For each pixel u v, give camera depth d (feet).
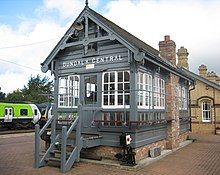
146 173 28.63
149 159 34.68
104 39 34.50
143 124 34.24
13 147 46.39
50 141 35.83
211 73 102.99
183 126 56.08
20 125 98.07
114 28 35.12
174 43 54.54
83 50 37.93
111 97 34.96
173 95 45.70
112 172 28.66
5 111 92.43
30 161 34.09
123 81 34.35
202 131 84.12
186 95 60.18
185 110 57.98
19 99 171.83
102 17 39.40
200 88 85.66
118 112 33.99
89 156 34.09
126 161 30.71
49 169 29.86
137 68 33.37
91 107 35.53
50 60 39.55
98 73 36.29
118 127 33.17
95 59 36.78
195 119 85.30
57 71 40.22
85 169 29.78
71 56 39.17
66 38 38.04
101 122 34.55
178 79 50.47
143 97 35.65
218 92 83.30
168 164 33.50
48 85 199.31
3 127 93.50
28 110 100.94
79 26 36.73
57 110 39.47
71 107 38.24
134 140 32.01
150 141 36.81
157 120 37.76
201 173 29.43
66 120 36.09
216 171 30.42
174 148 44.75
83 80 37.68
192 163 34.42
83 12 36.68
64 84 39.65
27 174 27.76
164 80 44.29
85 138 32.17
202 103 85.56
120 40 33.12
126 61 34.17
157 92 37.88
